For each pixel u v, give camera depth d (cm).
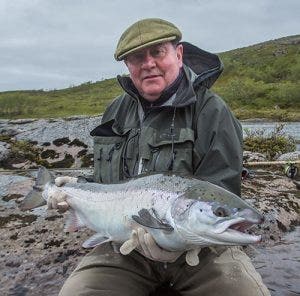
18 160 174
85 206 82
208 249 75
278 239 106
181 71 82
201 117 77
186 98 76
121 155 82
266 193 127
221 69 80
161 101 80
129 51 78
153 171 74
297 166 152
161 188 69
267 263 94
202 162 75
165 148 77
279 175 152
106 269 74
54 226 104
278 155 207
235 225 63
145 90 79
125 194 74
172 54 79
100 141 85
